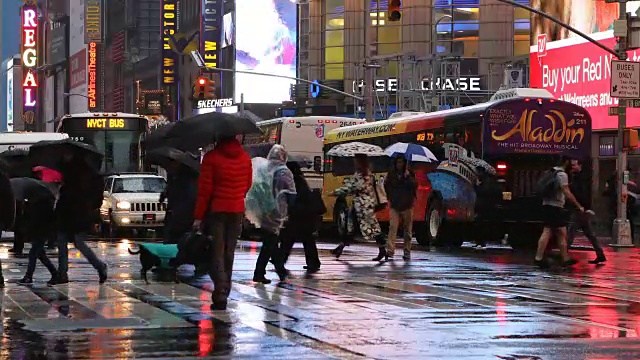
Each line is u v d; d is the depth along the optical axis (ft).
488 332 38.04
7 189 51.52
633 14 136.15
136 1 558.56
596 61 140.56
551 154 95.91
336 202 119.14
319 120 129.90
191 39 444.14
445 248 101.09
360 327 39.09
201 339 35.83
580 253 93.04
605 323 40.98
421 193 104.42
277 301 47.85
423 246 105.09
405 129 107.76
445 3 267.80
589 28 141.79
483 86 257.34
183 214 63.10
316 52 291.58
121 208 116.06
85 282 57.36
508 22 262.06
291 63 399.85
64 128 142.20
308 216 60.64
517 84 205.46
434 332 37.91
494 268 71.10
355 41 283.18
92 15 638.94
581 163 96.63
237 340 35.63
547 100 95.96
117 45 585.63
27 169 70.49
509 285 57.72
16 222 83.61
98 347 34.01
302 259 78.07
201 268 59.67
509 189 94.89
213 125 44.73
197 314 42.75
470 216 95.76
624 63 101.19
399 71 216.74
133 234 125.90
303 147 129.70
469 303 47.67
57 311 43.57
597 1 140.46
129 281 57.98
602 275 65.72
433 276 63.52
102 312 43.21
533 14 155.33
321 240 120.37
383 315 42.83
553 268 71.41
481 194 94.73
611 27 137.49
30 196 55.72
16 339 35.68
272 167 56.34
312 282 58.23
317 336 36.70
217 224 44.42
